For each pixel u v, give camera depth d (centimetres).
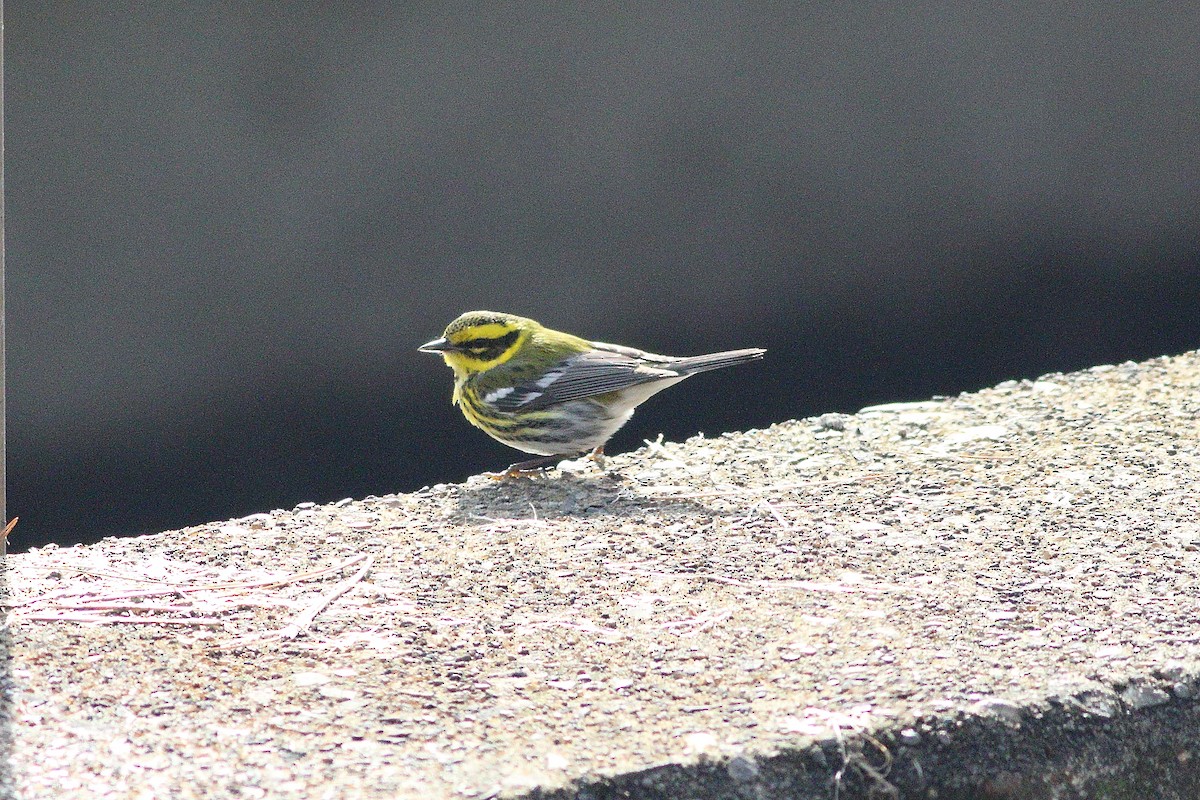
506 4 1662
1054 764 615
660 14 1708
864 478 946
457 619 718
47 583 760
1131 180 1769
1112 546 814
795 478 953
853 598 742
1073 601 735
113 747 584
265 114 1584
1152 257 1758
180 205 1555
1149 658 662
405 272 1603
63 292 1509
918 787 597
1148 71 1784
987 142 1758
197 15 1567
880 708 614
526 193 1666
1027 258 1745
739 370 1609
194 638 690
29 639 681
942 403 1112
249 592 752
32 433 1455
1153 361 1197
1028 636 690
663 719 610
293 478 1439
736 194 1711
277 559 809
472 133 1653
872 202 1733
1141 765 632
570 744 589
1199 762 644
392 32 1622
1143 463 959
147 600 736
